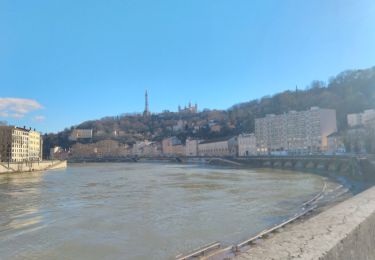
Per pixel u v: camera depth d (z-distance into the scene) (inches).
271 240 194.9
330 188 2418.8
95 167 7086.6
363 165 3034.0
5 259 932.6
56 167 6875.0
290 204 1722.4
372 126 5393.7
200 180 3267.7
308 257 163.9
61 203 1861.5
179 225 1283.2
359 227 227.8
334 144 6820.9
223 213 1501.0
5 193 2368.4
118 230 1221.1
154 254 960.9
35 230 1232.8
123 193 2281.0
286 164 5492.1
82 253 976.9
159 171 5036.9
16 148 7381.9
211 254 913.5
